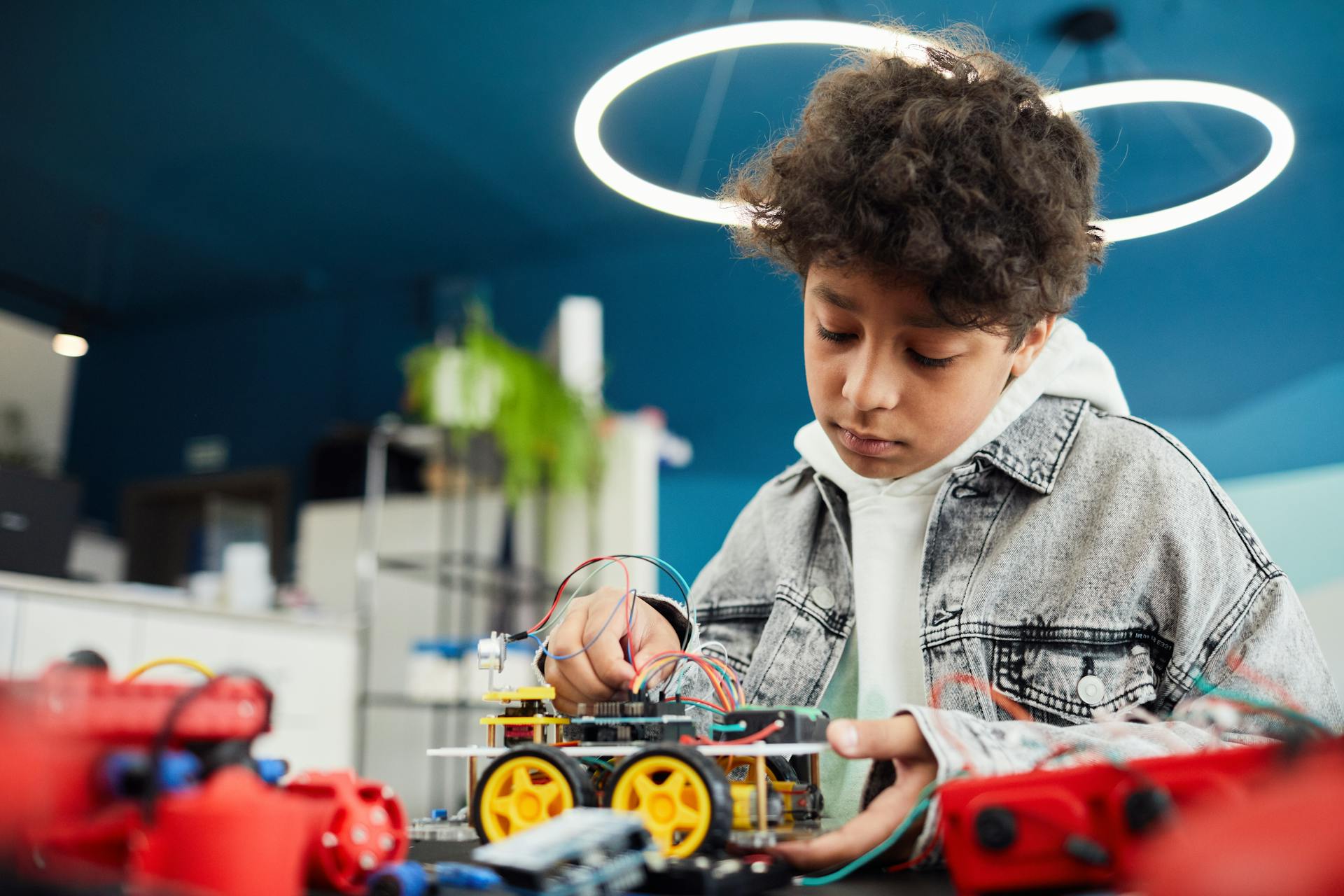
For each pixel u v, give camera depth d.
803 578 0.93
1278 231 3.86
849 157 0.67
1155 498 0.77
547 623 0.71
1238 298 3.85
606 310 4.93
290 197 4.51
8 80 3.75
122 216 4.66
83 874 0.33
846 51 0.95
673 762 0.49
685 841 0.48
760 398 4.55
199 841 0.35
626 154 4.07
